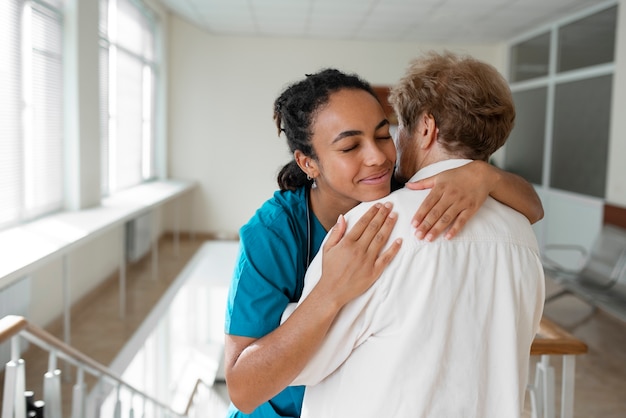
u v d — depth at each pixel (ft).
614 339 16.56
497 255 3.34
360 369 3.29
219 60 31.78
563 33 25.55
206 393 13.69
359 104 3.40
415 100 3.67
